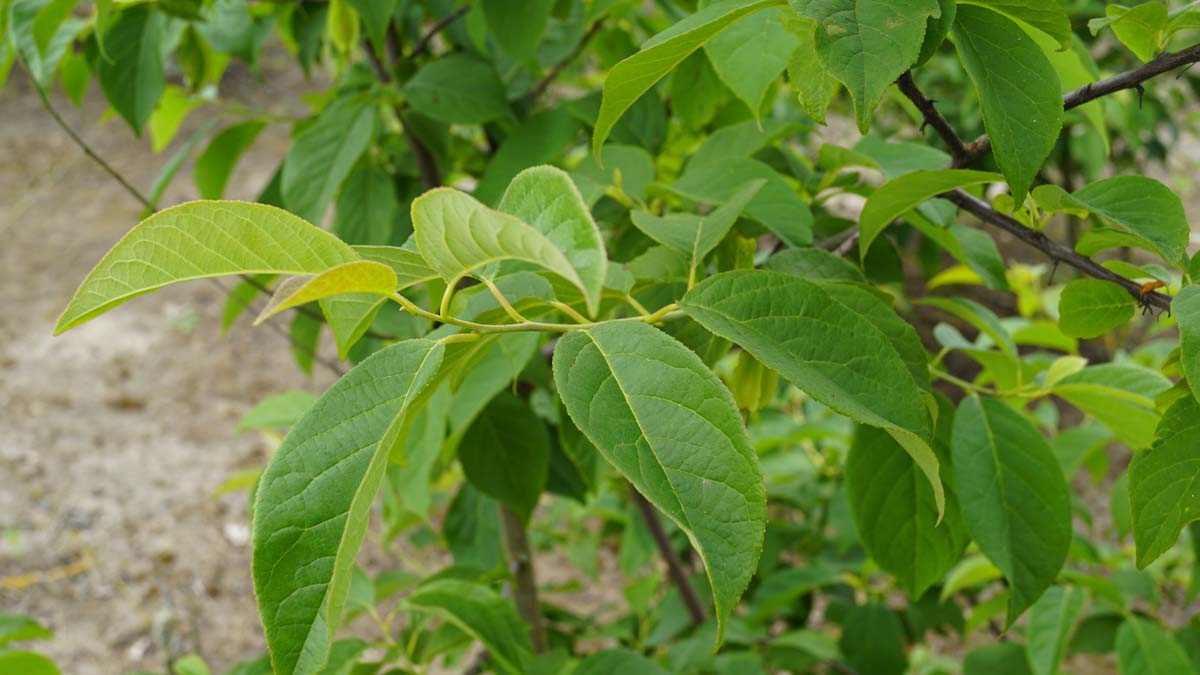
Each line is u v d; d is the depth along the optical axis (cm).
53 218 416
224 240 48
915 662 175
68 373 327
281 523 46
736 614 142
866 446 74
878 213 63
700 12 55
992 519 70
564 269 44
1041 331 103
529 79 116
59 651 226
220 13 109
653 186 78
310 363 133
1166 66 54
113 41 101
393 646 86
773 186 74
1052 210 59
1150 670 105
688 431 47
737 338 51
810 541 161
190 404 317
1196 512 54
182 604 243
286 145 475
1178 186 401
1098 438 111
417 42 121
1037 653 101
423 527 162
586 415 47
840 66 49
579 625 138
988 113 53
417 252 52
